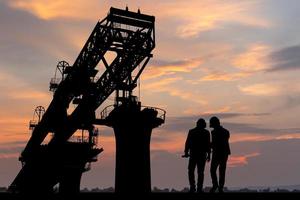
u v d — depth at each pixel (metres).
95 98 46.62
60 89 49.16
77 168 54.47
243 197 11.41
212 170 13.11
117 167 36.59
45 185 58.47
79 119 49.78
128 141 36.38
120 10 39.59
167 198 12.54
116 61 42.22
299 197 11.02
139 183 35.69
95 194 14.73
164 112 37.59
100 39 39.69
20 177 63.81
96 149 54.41
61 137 53.59
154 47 40.88
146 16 40.66
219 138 13.13
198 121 13.25
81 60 43.97
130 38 40.81
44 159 55.88
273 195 11.20
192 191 12.90
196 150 12.96
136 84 41.88
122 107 37.03
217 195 11.64
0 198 13.94
